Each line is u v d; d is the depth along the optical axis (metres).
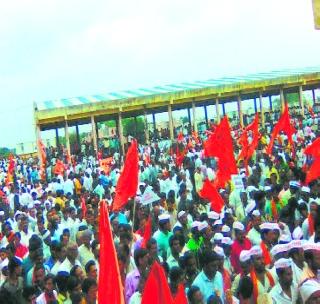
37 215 15.12
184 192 15.97
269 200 14.40
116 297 5.63
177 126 59.81
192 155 29.69
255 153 24.61
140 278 8.41
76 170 35.41
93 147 46.84
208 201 15.44
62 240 10.87
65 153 46.34
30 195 22.94
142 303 6.05
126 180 11.07
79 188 25.78
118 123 47.47
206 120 54.53
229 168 14.59
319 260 7.79
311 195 14.24
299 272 7.68
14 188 25.77
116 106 46.25
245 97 55.84
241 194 15.14
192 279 8.66
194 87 50.28
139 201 14.59
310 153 14.25
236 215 14.68
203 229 10.63
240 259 8.20
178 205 15.20
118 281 5.66
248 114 57.81
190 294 7.39
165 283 6.05
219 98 51.88
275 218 13.76
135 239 11.20
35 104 44.31
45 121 44.81
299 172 17.19
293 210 12.44
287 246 8.01
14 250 11.83
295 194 14.41
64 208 15.62
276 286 7.47
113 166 32.25
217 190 14.62
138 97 46.91
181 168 26.38
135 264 8.98
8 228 14.25
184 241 10.24
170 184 20.42
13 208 22.48
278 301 7.32
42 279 8.66
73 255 9.91
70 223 14.77
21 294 8.28
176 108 53.53
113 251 5.72
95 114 46.00
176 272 7.84
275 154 23.73
